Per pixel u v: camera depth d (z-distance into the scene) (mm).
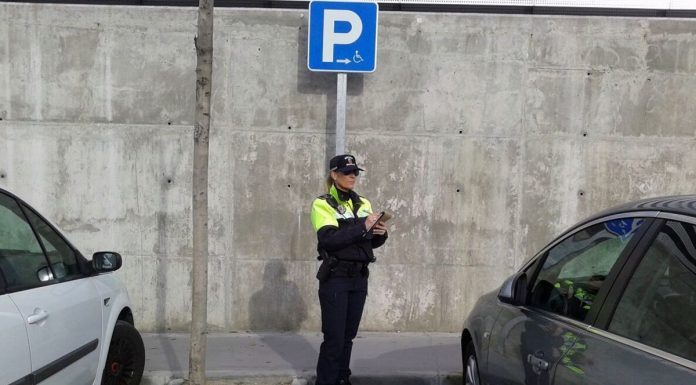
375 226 4039
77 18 5992
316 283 6172
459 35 6051
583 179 6090
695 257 2209
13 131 6047
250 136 6082
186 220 6129
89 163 6090
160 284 6168
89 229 6129
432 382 4922
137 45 6027
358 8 5672
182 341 5852
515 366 3043
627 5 6445
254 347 5672
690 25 5957
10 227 3213
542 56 6043
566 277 3002
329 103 6090
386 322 6223
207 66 4199
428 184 6125
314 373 4969
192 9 6031
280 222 6137
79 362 3445
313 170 6121
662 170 6070
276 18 6039
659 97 6023
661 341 2195
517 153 6098
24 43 5988
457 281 6176
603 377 2297
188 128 6082
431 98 6078
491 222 6141
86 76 6035
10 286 2965
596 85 6035
